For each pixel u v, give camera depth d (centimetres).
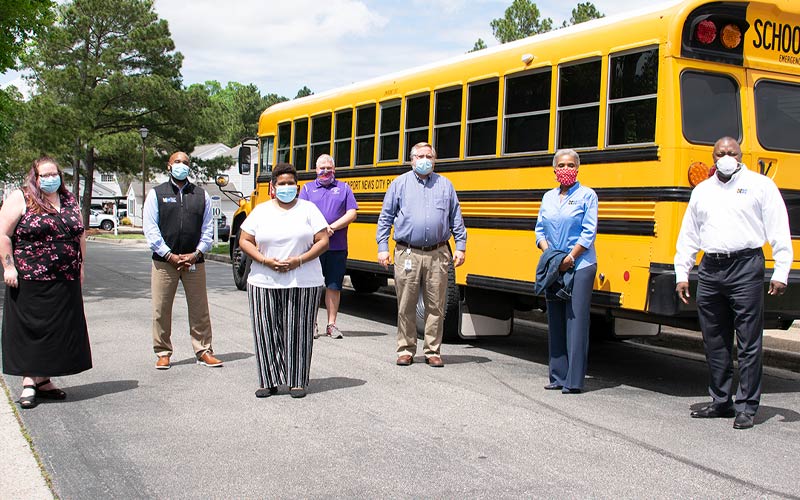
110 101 4238
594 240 676
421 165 771
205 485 454
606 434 562
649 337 941
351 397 655
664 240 653
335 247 940
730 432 573
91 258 2322
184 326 1012
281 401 641
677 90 656
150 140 4525
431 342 789
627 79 693
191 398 648
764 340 905
